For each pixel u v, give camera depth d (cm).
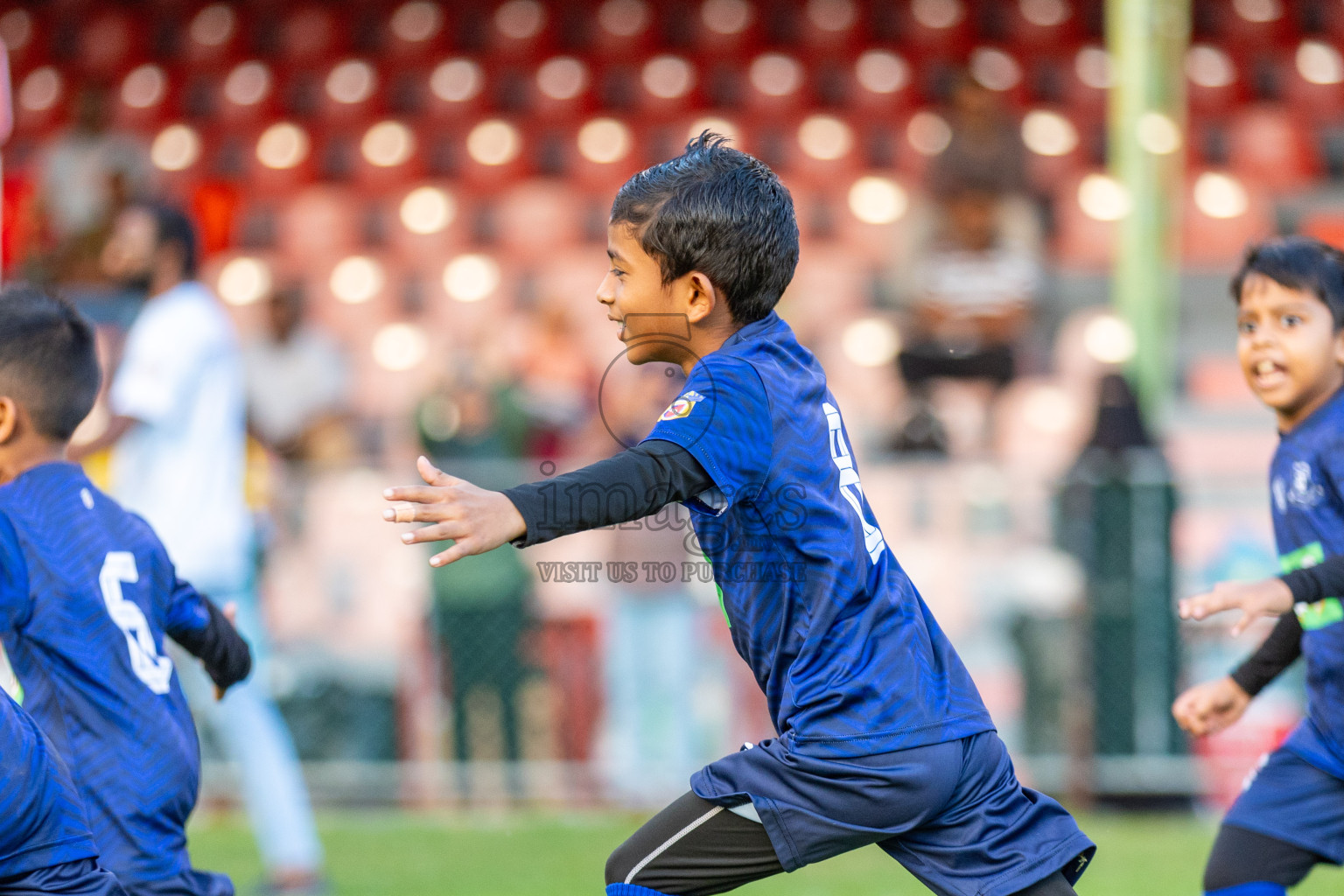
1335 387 973
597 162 3669
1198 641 1806
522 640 1853
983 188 2698
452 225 3534
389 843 1705
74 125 2953
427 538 659
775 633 765
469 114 3856
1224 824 966
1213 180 3444
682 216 756
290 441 2400
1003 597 1836
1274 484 988
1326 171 3528
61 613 818
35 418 853
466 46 4084
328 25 4128
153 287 1470
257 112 3919
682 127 3750
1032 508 1838
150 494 1422
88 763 812
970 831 765
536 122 3806
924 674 766
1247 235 3281
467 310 3259
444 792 1858
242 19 4156
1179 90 2848
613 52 4016
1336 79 3781
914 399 2308
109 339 1881
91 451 1404
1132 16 2361
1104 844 1659
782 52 3975
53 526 834
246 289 3306
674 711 1833
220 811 1908
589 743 1845
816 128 3716
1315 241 992
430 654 1869
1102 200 3375
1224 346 3091
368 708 1870
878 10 4047
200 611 927
